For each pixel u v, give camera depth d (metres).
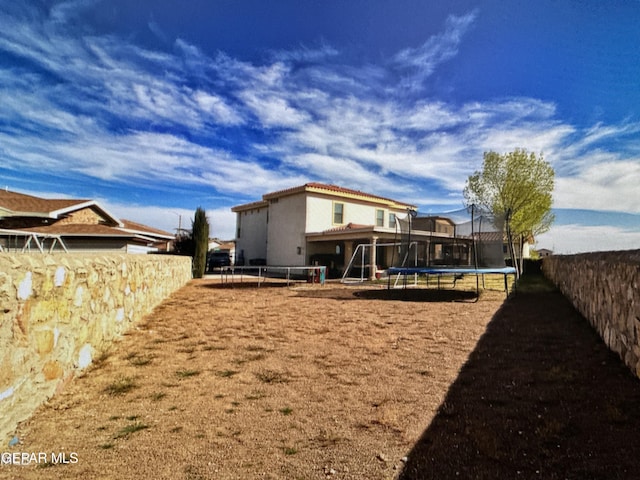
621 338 3.58
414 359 3.92
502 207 18.31
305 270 18.58
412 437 2.31
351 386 3.19
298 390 3.10
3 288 2.24
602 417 2.45
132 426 2.47
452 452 2.12
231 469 1.99
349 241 17.86
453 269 9.09
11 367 2.33
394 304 7.87
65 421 2.53
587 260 5.71
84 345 3.56
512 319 5.98
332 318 6.22
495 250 9.47
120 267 4.87
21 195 15.91
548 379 3.20
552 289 10.64
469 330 5.23
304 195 19.27
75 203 15.80
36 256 2.84
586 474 1.86
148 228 21.92
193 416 2.63
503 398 2.84
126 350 4.24
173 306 7.54
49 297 2.85
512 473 1.89
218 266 25.56
